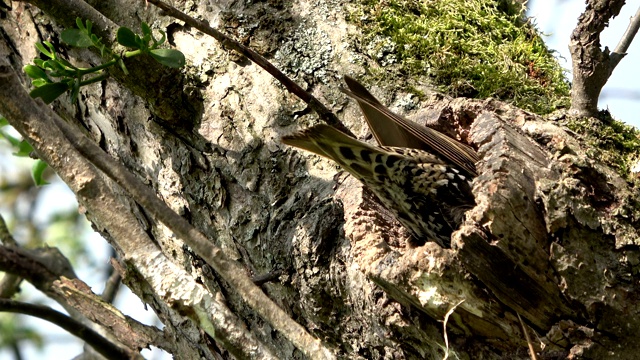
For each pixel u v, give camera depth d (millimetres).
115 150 4711
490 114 3547
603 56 3789
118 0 4590
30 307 4988
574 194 3281
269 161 4105
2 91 2986
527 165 3350
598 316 3242
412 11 4480
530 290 3260
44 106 3107
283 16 4430
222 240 4285
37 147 2984
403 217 3939
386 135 4074
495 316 3318
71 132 3057
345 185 3906
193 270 4469
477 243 3240
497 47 4438
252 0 4477
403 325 3547
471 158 3791
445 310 3334
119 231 2979
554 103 4152
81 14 4242
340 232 3785
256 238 4094
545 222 3281
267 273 3977
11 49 4969
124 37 3992
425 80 4234
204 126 4289
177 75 4254
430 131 3744
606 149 3746
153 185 4543
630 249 3260
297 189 4020
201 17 4488
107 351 5117
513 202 3258
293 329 2881
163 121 4379
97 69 4109
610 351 3244
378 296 3598
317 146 3607
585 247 3260
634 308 3238
